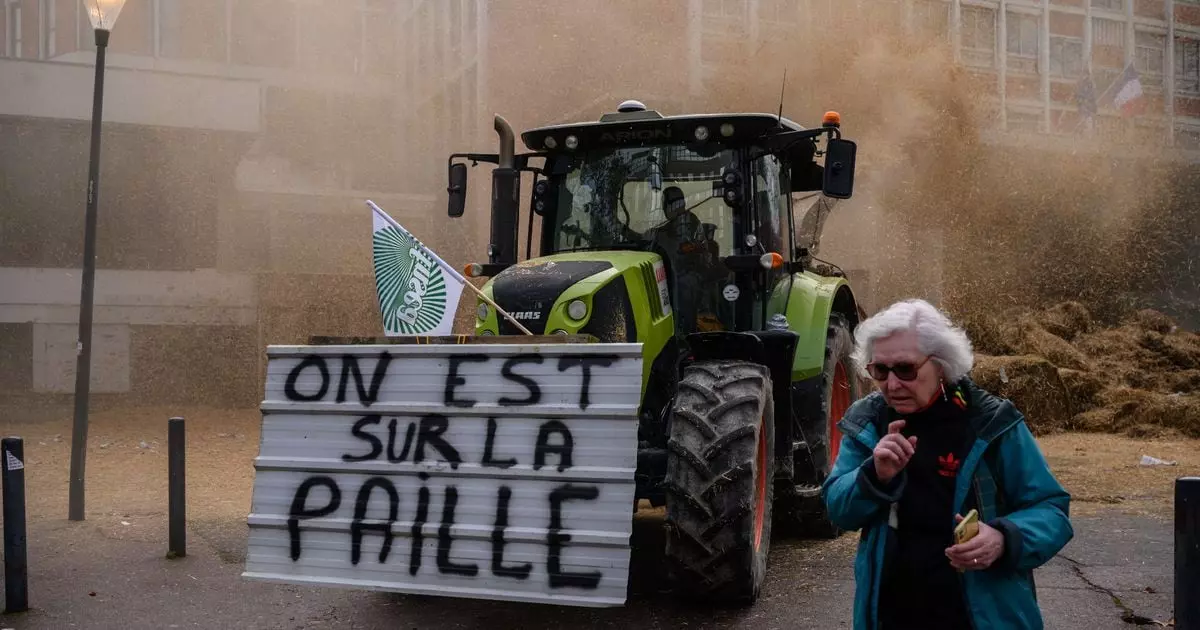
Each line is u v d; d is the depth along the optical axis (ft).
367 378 16.39
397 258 18.06
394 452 15.98
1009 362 43.21
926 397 8.98
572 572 14.85
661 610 17.28
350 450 16.20
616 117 20.98
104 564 20.93
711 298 20.27
